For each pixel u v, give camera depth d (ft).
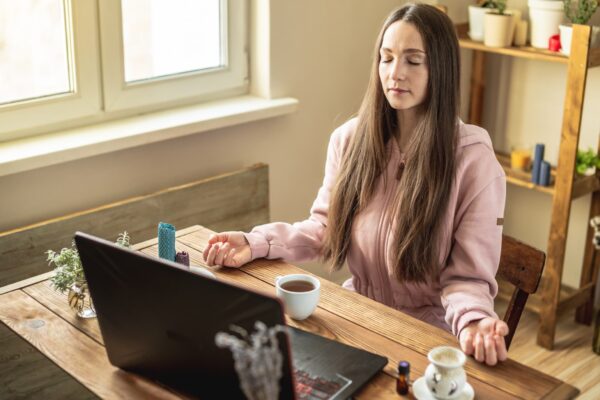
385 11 10.99
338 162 6.89
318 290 5.51
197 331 4.29
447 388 4.49
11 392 8.32
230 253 6.29
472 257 5.95
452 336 5.32
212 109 9.53
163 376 4.70
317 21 10.21
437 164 6.00
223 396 4.42
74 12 8.31
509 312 6.29
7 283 7.83
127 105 9.05
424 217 5.99
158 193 8.84
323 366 4.83
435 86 5.94
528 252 6.17
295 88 10.28
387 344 5.20
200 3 9.51
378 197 6.40
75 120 8.70
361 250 6.51
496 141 11.79
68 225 8.13
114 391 4.72
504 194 6.19
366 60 11.02
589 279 10.80
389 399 4.59
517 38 10.32
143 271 4.37
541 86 11.06
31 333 5.36
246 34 9.96
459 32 10.91
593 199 10.55
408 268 6.12
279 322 3.96
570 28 9.45
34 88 8.36
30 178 8.08
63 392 8.68
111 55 8.75
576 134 9.44
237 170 9.94
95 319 5.56
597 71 10.41
